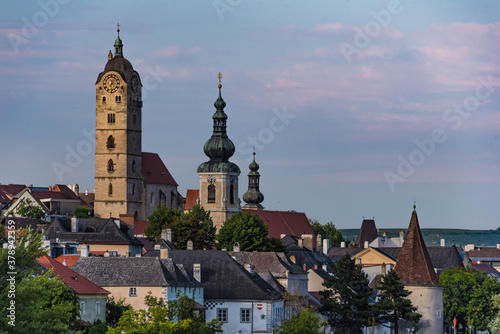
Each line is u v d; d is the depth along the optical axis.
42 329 145.25
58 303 173.12
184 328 179.25
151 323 180.12
